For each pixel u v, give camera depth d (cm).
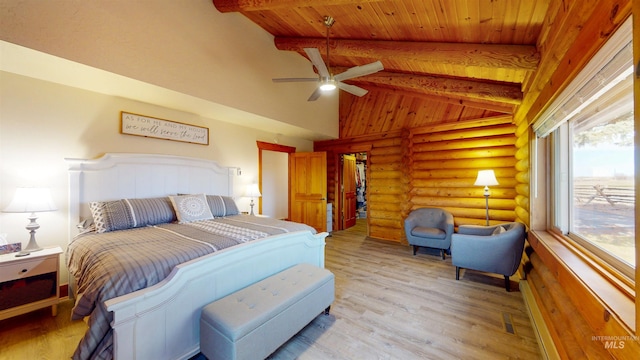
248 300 187
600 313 111
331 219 617
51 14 213
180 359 174
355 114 592
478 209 422
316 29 334
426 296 283
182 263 179
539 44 212
